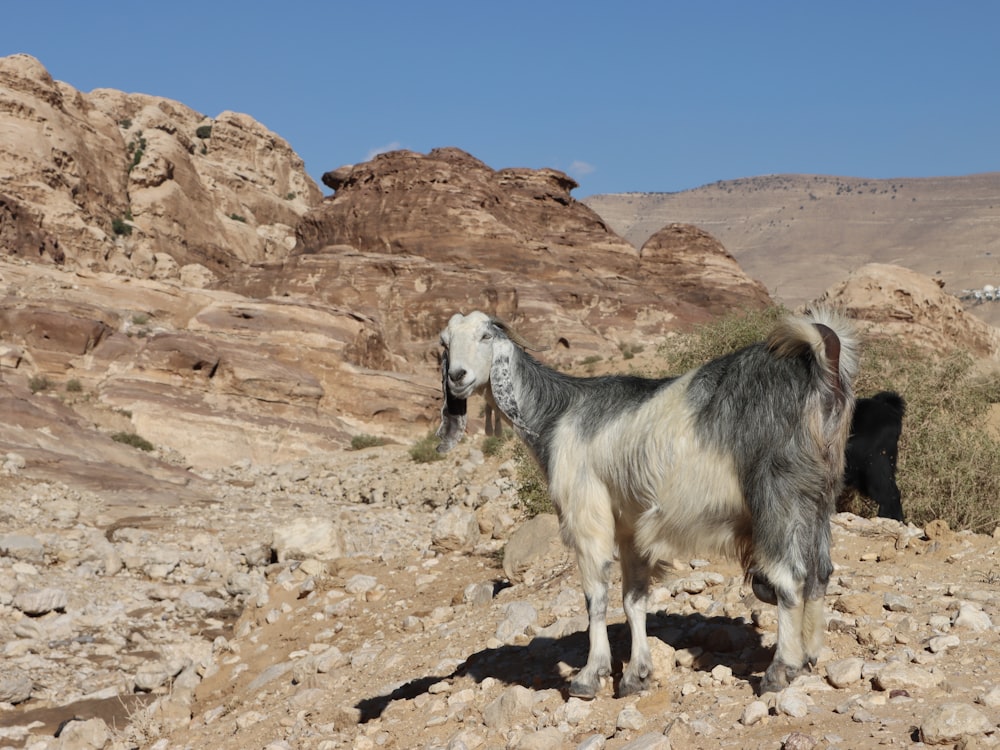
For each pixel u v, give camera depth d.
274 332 45.00
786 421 4.75
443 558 12.63
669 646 5.93
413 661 8.21
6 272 44.81
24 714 9.55
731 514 4.99
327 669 8.93
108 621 12.53
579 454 5.48
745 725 4.70
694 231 84.94
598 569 5.46
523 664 6.93
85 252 83.12
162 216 99.31
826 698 4.86
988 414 13.29
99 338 38.78
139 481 23.56
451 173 78.56
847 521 9.49
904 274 41.66
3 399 26.86
